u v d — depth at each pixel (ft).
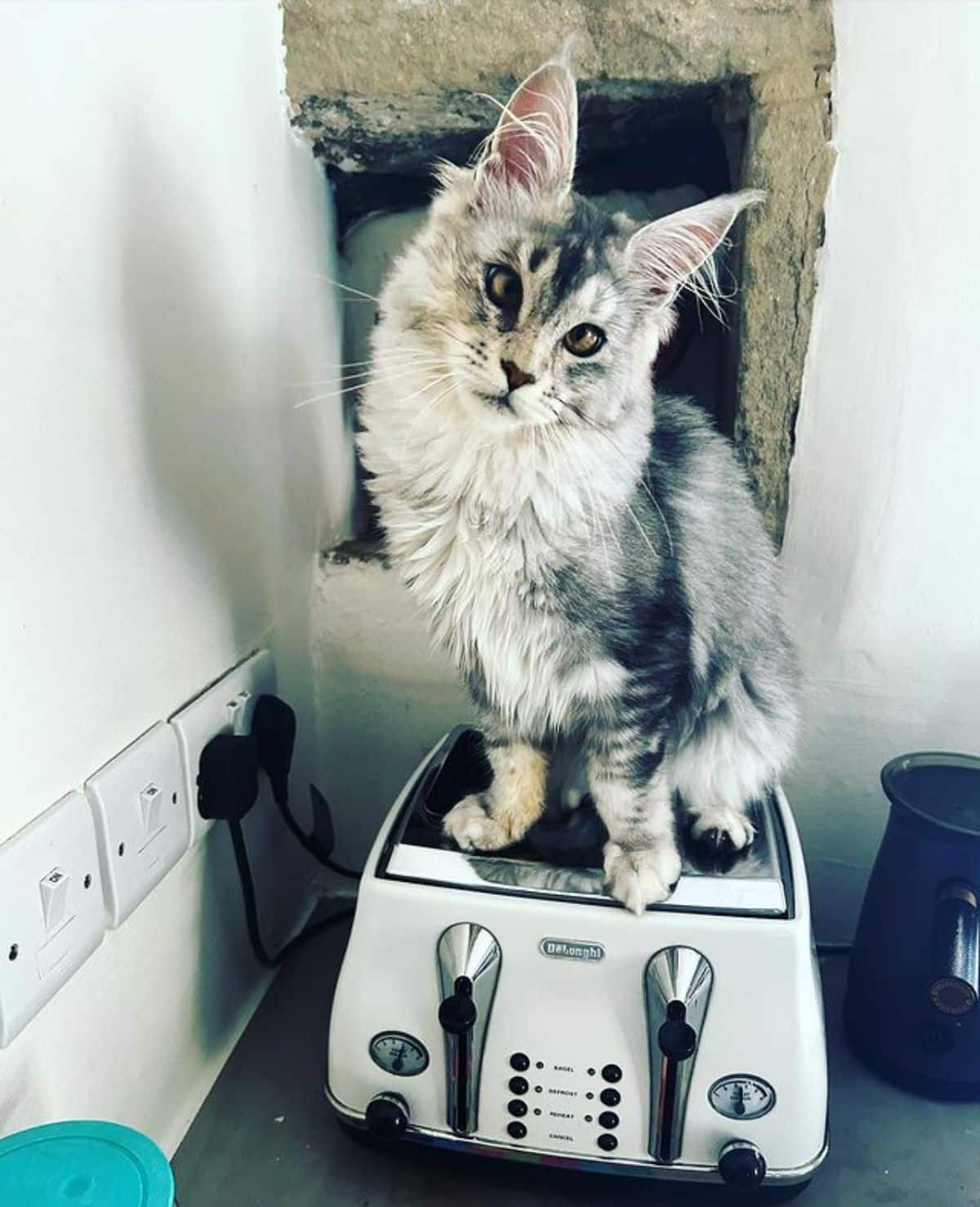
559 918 2.03
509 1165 2.14
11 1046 1.63
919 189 2.48
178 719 2.18
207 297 2.26
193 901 2.33
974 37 2.36
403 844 2.27
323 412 3.07
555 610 2.21
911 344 2.59
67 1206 1.30
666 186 3.06
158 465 2.07
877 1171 2.20
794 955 2.00
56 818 1.70
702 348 3.05
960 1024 2.31
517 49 2.54
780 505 2.79
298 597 2.97
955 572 2.74
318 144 2.86
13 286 1.57
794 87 2.49
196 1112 2.32
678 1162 2.04
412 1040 2.09
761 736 2.59
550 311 2.21
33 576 1.65
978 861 2.27
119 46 1.85
